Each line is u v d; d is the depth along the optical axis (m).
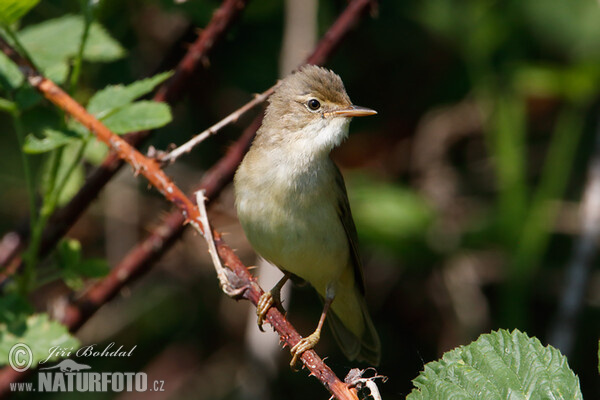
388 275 11.93
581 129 11.00
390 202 10.88
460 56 11.64
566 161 10.48
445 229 11.38
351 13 7.63
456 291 11.32
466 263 11.34
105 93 6.07
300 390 11.37
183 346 11.65
